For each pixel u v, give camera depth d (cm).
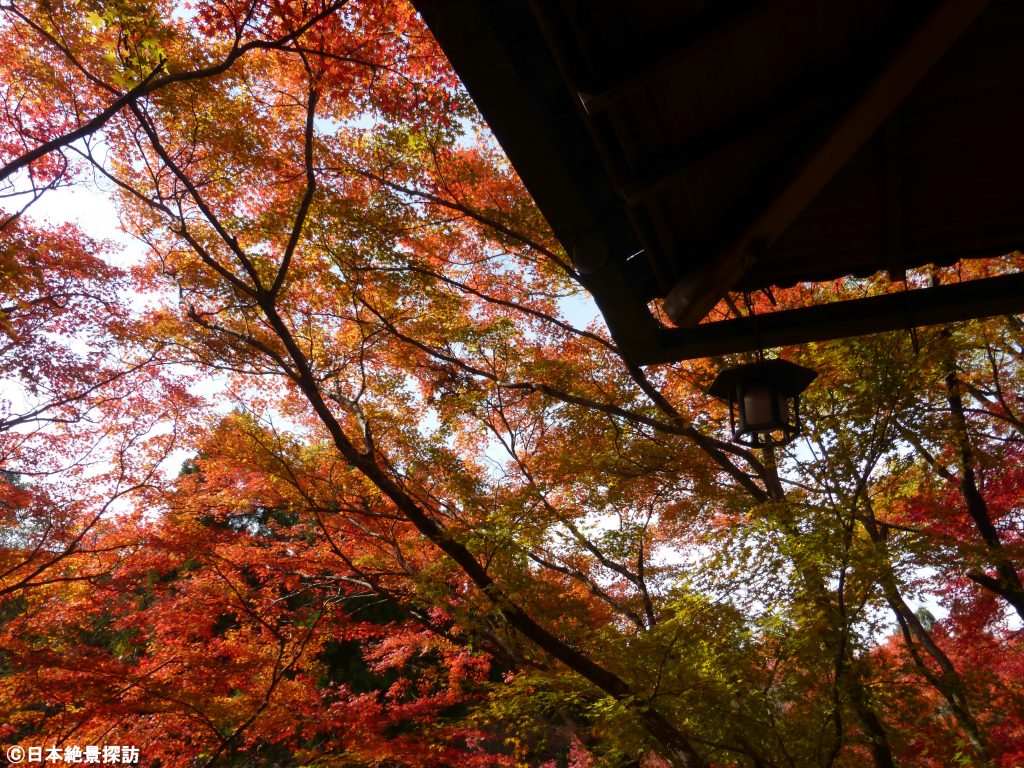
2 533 817
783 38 181
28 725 691
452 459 740
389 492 586
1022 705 473
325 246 700
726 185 231
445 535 562
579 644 633
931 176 241
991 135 225
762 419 257
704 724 467
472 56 160
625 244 252
